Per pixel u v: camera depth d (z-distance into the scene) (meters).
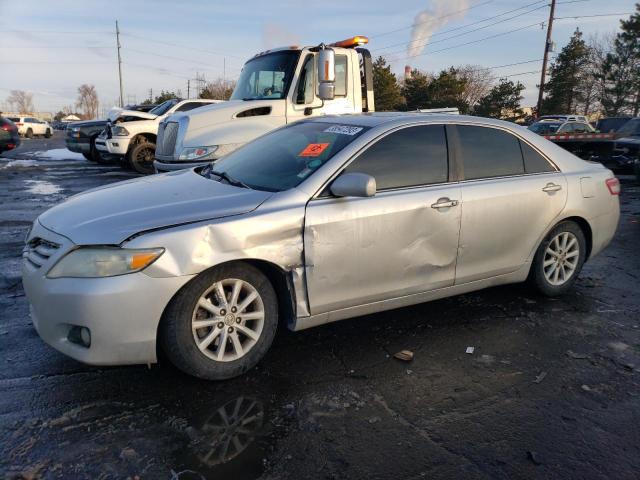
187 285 2.90
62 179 12.52
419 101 49.94
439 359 3.50
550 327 4.05
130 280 2.74
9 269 5.19
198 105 14.48
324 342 3.71
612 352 3.66
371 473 2.39
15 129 17.09
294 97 7.73
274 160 3.79
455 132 4.00
